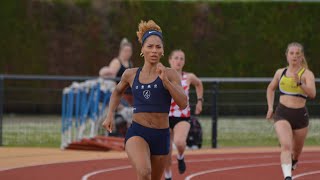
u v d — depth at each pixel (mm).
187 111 28656
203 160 37250
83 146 40469
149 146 20422
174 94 19844
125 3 61188
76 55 61188
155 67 20531
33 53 60875
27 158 36688
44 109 50906
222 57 61812
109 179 29812
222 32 61844
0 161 35344
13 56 60688
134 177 30484
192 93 45781
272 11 62062
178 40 61312
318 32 62750
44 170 32281
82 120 41312
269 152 41500
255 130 47438
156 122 20359
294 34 62250
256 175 31875
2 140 43594
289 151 26422
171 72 20594
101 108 41656
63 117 41188
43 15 61031
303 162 36781
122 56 42594
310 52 62531
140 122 20406
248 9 61906
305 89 26969
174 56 30156
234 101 47531
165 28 61156
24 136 45969
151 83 20359
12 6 60844
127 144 20312
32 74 60812
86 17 61156
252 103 47688
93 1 61312
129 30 61000
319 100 46688
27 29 60906
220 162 36469
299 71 27406
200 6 61719
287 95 27406
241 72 61750
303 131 27562
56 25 61094
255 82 48750
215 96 43656
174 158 37500
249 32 61906
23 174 30859
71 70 61062
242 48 61844
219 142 46250
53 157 37250
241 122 47531
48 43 61000
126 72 20953
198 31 61594
